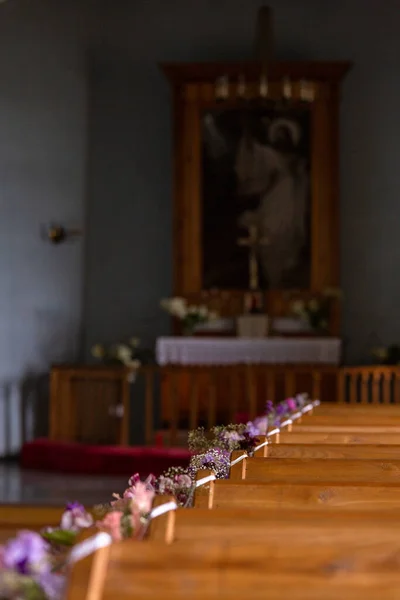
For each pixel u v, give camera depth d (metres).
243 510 2.87
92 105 14.18
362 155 14.29
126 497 2.94
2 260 13.38
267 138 14.00
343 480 4.32
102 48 14.24
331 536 2.56
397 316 14.13
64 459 11.05
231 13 14.33
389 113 14.27
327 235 13.95
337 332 13.66
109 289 14.08
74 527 2.53
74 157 14.01
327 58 14.31
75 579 2.24
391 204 14.25
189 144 14.01
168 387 12.88
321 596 2.22
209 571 2.29
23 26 13.73
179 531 2.64
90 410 11.95
